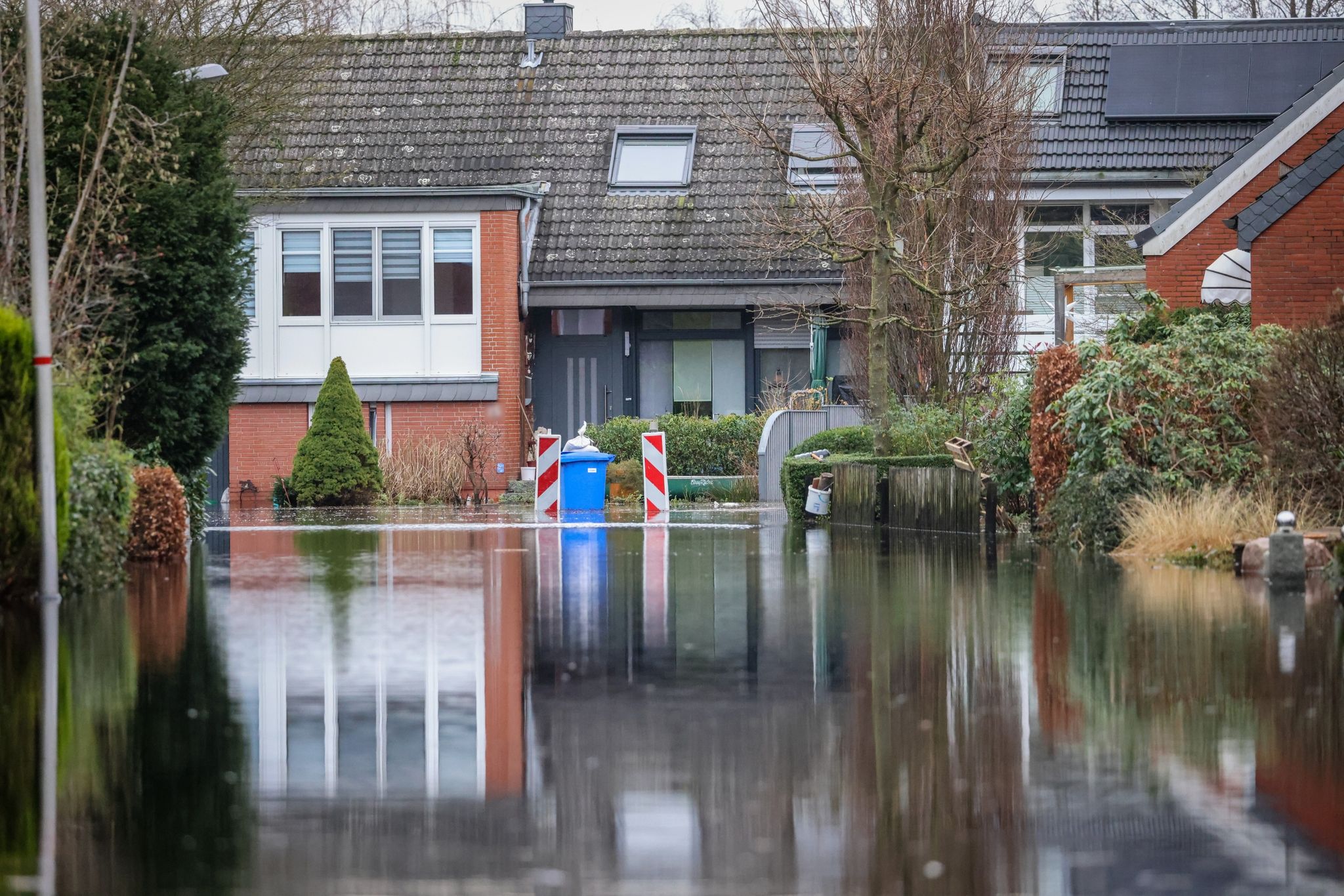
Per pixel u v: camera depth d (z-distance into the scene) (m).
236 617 22.47
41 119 23.17
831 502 45.00
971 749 13.58
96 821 11.48
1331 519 28.97
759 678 17.30
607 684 16.98
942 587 25.64
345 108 68.38
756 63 69.75
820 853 10.63
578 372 65.88
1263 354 32.84
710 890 9.86
